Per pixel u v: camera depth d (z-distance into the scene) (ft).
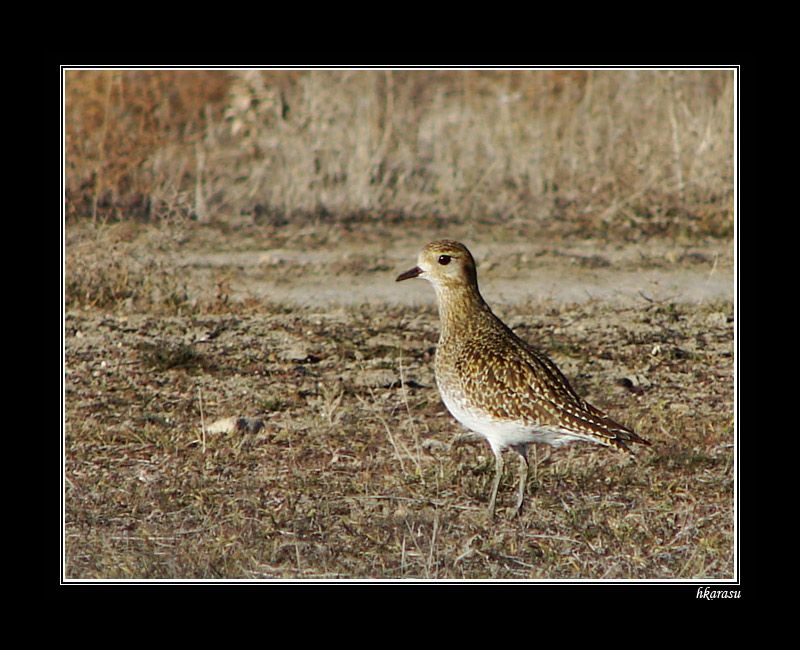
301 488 34.30
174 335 47.91
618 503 33.35
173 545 30.89
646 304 52.19
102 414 39.91
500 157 71.36
